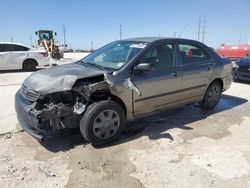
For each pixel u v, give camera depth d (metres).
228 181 3.38
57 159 3.91
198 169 3.64
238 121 5.58
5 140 4.51
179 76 5.14
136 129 5.03
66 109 4.00
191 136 4.75
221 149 4.25
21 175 3.49
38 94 3.94
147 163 3.79
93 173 3.54
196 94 5.68
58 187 3.25
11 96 7.65
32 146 4.30
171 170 3.62
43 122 3.93
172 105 5.26
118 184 3.31
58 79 4.10
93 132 4.15
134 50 4.79
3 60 13.71
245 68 9.64
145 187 3.25
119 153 4.09
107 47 5.48
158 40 5.03
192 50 5.59
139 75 4.55
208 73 5.78
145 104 4.71
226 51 16.42
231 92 8.41
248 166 3.74
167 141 4.52
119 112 4.37
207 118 5.73
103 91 4.31
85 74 4.21
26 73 13.52
